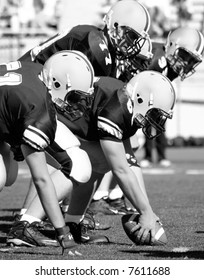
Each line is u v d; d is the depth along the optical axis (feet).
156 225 36.52
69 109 33.91
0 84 32.45
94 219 45.68
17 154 34.04
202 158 107.24
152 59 46.80
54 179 36.42
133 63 43.83
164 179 78.89
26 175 82.58
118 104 33.76
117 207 51.83
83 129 35.91
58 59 33.71
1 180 34.14
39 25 130.62
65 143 35.04
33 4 131.13
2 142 35.73
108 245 37.09
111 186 52.13
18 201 59.26
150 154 94.99
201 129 131.95
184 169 91.50
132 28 42.78
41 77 33.86
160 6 111.55
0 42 130.11
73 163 34.94
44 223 40.88
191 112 131.95
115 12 43.29
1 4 130.21
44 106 31.83
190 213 50.57
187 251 34.83
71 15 135.44
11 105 31.94
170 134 130.62
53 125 31.78
